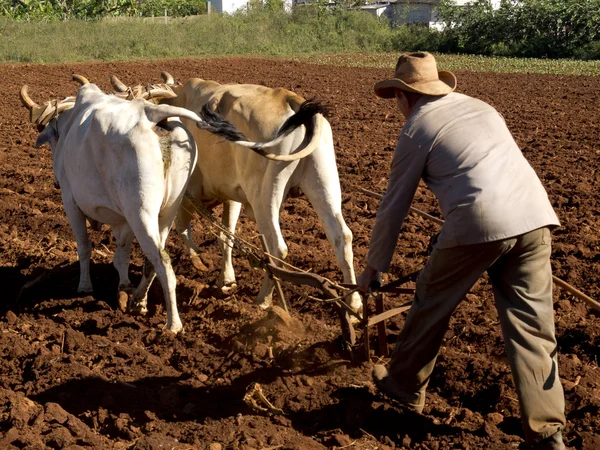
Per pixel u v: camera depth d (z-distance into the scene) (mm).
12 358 5480
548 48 33875
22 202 9633
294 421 4652
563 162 11664
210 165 6371
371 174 11133
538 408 3922
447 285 4164
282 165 5703
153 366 5324
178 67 26688
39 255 7660
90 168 5824
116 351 5531
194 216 8766
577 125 14750
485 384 4988
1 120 15570
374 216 9188
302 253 7629
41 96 19062
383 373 4609
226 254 6777
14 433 4355
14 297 6754
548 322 4008
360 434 4492
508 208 3914
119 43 31312
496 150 4031
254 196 5953
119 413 4699
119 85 6898
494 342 5613
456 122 4074
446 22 37562
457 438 4395
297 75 24328
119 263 6418
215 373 5254
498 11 36281
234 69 26203
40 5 36031
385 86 4352
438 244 4094
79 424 4512
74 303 6395
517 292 4027
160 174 5551
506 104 17719
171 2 45562
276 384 5020
